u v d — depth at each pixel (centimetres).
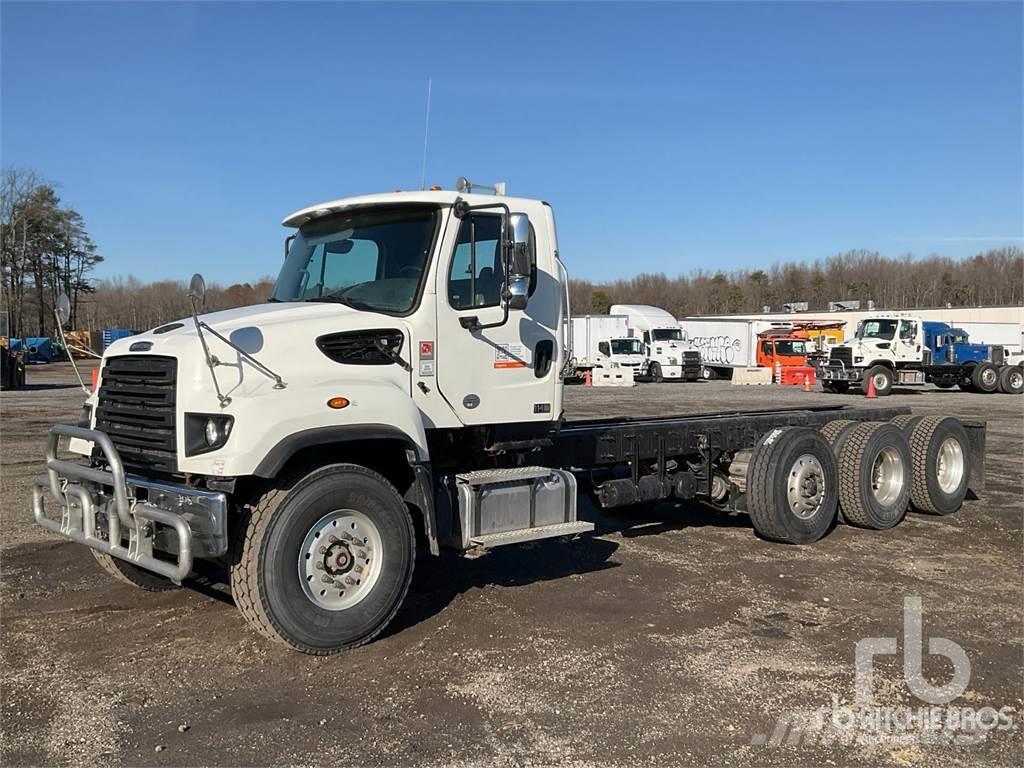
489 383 593
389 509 513
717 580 664
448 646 514
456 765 369
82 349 579
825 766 372
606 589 636
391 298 566
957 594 630
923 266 11625
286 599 475
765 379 4009
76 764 367
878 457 854
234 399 471
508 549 762
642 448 756
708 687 455
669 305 11512
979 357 3256
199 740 390
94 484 524
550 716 418
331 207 603
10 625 544
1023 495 1052
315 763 370
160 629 538
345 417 498
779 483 768
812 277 11931
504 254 559
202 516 457
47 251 7912
